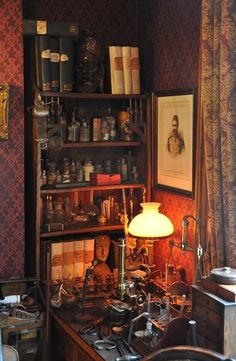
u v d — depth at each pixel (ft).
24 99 13.33
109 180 13.74
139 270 12.98
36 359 12.34
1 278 12.64
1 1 12.03
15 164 12.57
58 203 13.51
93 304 12.46
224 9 9.91
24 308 12.31
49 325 12.29
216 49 10.26
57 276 13.25
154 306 11.56
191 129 12.18
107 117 13.89
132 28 14.55
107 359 10.11
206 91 10.53
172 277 12.45
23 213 12.75
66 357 11.79
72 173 13.76
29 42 12.95
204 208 11.34
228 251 10.27
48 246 12.93
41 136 12.50
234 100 9.99
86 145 13.33
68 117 13.78
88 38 13.08
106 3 14.20
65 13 13.82
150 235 12.38
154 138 13.65
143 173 14.07
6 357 11.02
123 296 12.22
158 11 13.43
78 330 11.32
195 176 11.85
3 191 12.52
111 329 11.23
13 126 12.45
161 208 13.65
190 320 9.84
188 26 12.23
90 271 12.21
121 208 14.38
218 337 9.11
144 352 10.08
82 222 13.78
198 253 10.71
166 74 13.20
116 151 14.57
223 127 10.15
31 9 13.46
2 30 12.10
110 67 13.48
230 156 10.03
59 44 12.78
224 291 9.20
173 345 9.96
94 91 13.33
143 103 13.92
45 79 12.64
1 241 12.61
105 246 13.79
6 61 12.21
